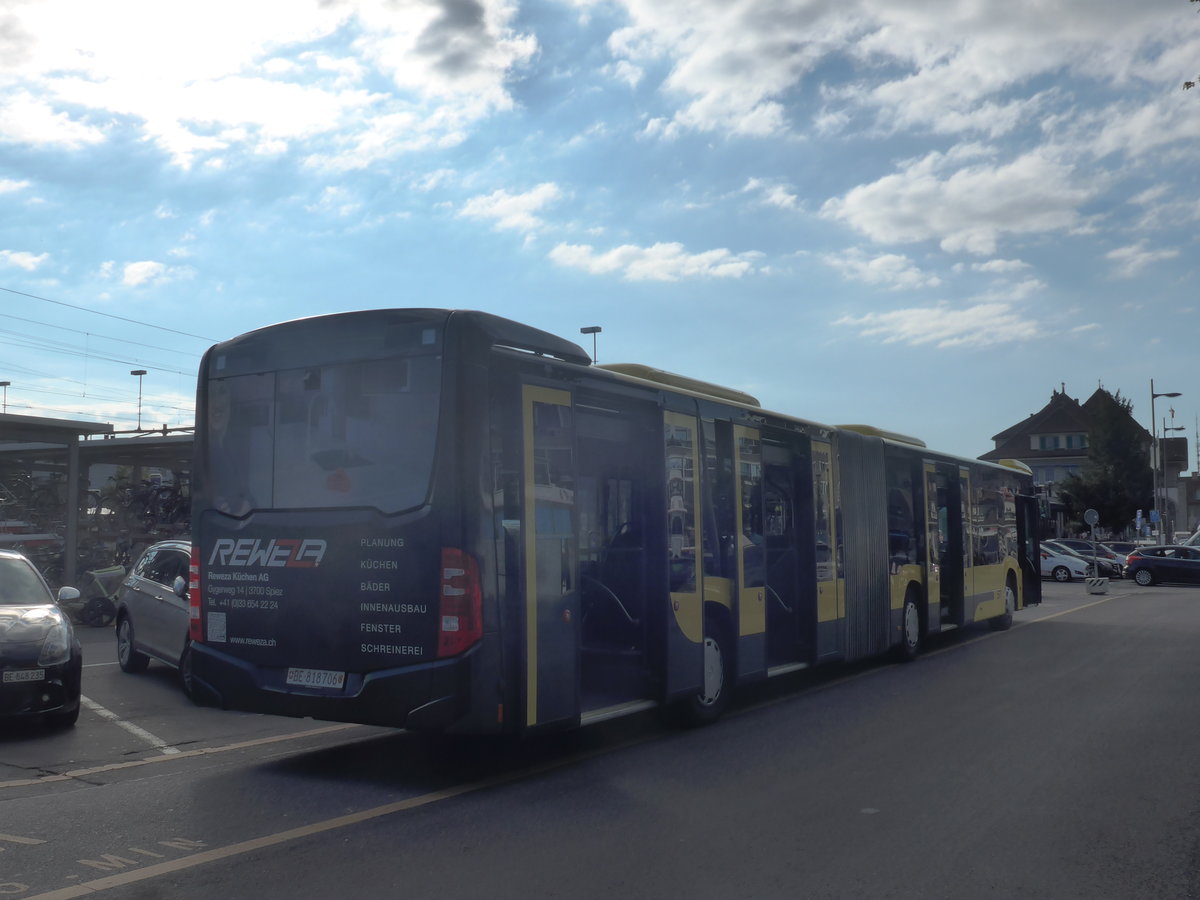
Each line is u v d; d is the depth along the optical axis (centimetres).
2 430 2200
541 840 581
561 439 775
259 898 487
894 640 1415
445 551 691
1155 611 2398
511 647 710
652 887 502
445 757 818
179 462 3397
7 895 490
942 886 505
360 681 720
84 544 2861
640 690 875
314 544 743
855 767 771
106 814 639
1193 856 553
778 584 1143
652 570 881
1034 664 1408
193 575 805
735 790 701
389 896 489
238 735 923
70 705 929
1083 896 493
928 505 1584
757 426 1078
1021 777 734
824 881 512
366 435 732
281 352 777
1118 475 6619
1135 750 825
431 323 717
